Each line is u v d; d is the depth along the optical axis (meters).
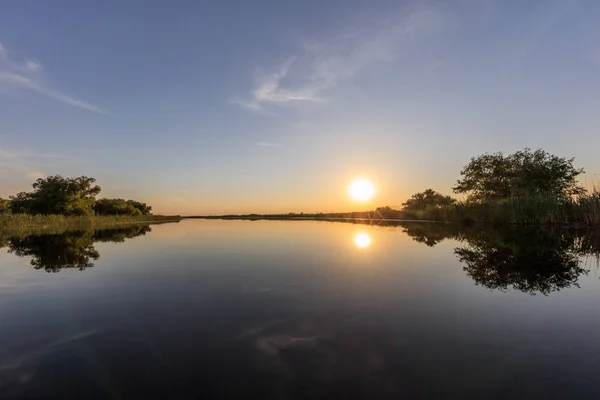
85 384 3.38
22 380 3.47
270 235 21.30
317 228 30.19
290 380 3.41
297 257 11.22
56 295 6.70
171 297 6.46
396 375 3.49
